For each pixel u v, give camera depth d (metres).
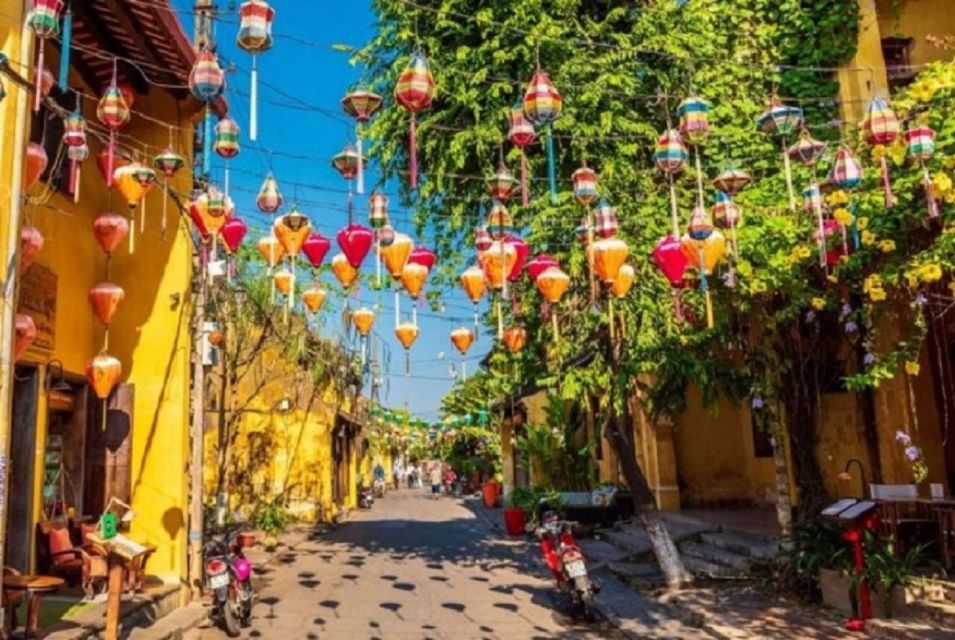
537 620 8.60
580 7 9.69
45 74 6.04
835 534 8.17
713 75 9.94
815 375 9.33
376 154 10.19
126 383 9.31
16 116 5.73
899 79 10.70
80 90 9.02
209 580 8.00
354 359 20.52
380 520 22.23
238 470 18.75
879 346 8.88
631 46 9.23
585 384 9.33
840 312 8.78
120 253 9.62
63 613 7.04
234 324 14.08
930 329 9.35
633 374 9.45
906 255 7.77
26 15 5.93
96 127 9.12
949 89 7.28
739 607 8.26
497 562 13.09
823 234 7.36
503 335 9.14
